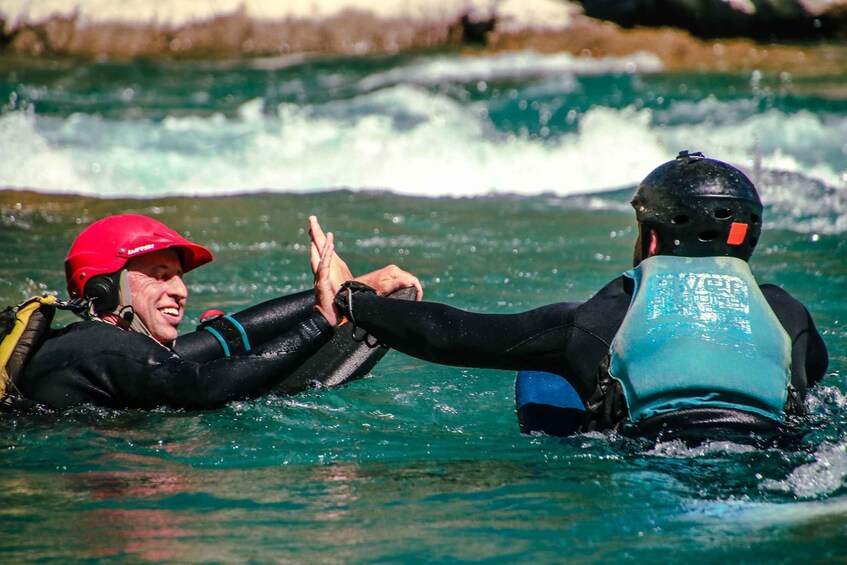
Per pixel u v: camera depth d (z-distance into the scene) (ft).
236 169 117.60
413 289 53.98
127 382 46.68
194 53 212.43
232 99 168.35
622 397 40.32
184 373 46.21
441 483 39.04
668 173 42.50
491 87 179.63
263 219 96.48
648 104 157.79
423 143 127.03
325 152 124.06
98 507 37.01
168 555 32.71
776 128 132.67
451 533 34.06
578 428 45.42
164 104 162.40
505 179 116.37
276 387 51.01
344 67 200.13
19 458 42.22
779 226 92.07
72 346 47.34
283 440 44.73
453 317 43.39
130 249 48.52
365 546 33.14
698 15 224.53
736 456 38.47
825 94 162.61
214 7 215.31
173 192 109.29
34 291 72.02
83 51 209.26
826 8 223.30
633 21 229.04
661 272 41.42
